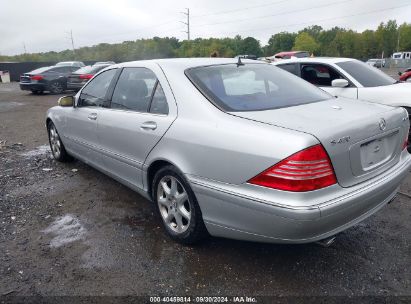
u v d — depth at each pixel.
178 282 2.73
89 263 2.98
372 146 2.73
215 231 2.85
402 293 2.57
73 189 4.57
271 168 2.38
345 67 6.46
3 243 3.30
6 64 32.97
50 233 3.48
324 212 2.32
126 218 3.76
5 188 4.67
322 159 2.34
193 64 3.39
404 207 3.86
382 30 89.44
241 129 2.61
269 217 2.42
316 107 2.97
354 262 2.93
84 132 4.50
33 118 10.72
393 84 6.32
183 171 2.94
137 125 3.45
